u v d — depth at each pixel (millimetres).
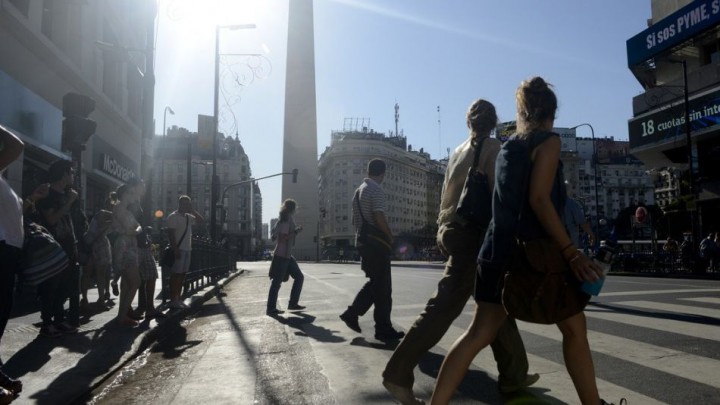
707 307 7469
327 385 3928
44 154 13547
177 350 5484
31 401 3410
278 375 4285
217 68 22250
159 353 5340
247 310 8953
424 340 3102
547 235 2314
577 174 111938
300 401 3561
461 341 2512
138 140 25047
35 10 13305
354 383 3961
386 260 5484
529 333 5633
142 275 7152
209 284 13664
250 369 4520
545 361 4410
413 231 125062
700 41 25031
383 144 117875
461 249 3154
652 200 128125
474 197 2996
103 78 20609
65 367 4367
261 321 7449
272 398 3648
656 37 26188
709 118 23203
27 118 12375
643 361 4312
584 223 5602
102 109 18953
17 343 5293
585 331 2465
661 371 4000
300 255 70625
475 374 4109
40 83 13617
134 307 8383
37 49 13188
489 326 2494
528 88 2553
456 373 2467
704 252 21078
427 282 14344
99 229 7730
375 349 5184
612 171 126625
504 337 3529
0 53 11555
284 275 8516
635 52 27750
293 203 8477
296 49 61594
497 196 2459
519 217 2336
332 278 17734
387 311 5523
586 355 2453
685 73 22531
